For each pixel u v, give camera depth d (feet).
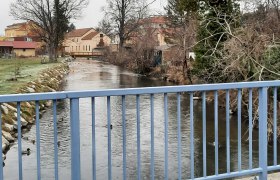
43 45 310.45
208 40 60.64
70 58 298.15
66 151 40.55
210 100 64.95
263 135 14.53
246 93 42.65
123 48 207.62
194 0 74.90
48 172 34.22
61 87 107.04
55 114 11.58
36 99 11.03
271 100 40.42
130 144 43.55
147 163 37.11
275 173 16.35
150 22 147.54
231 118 55.93
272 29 57.36
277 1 66.03
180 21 123.65
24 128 52.65
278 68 46.85
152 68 146.72
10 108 54.95
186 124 53.26
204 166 14.05
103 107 67.92
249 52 46.52
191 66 94.53
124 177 12.85
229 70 50.44
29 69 137.90
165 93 12.96
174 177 33.06
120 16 218.59
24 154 39.60
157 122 54.95
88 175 34.04
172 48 114.42
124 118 12.53
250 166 14.78
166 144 13.25
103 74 151.33
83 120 56.80
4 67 149.59
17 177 33.40
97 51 343.67
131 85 109.19
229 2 65.36
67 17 214.69
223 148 41.81
